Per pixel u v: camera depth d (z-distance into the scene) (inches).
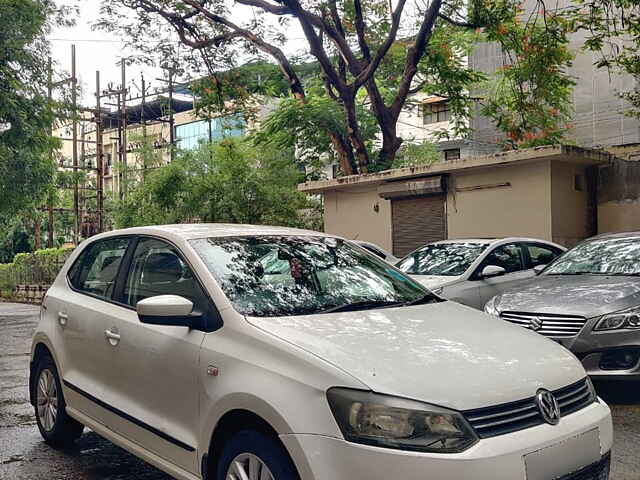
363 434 103.0
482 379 112.6
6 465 183.5
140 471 178.1
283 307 138.2
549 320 234.1
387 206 639.1
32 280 1075.3
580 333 226.2
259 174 925.2
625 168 538.9
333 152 912.9
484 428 106.2
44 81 734.5
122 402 156.5
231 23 718.5
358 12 727.7
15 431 219.6
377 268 171.3
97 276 184.9
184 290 146.3
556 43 656.4
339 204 685.3
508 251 373.1
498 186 553.0
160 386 142.6
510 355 124.0
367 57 738.2
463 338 128.5
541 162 526.0
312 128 739.4
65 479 172.1
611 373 221.9
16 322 635.5
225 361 124.7
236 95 812.6
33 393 206.8
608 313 225.1
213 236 160.1
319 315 135.3
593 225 556.7
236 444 119.3
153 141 1444.4
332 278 156.2
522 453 105.7
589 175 557.3
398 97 730.2
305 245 168.2
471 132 1050.1
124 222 1039.0
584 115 902.4
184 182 956.6
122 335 157.6
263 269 149.9
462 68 903.7
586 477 117.2
